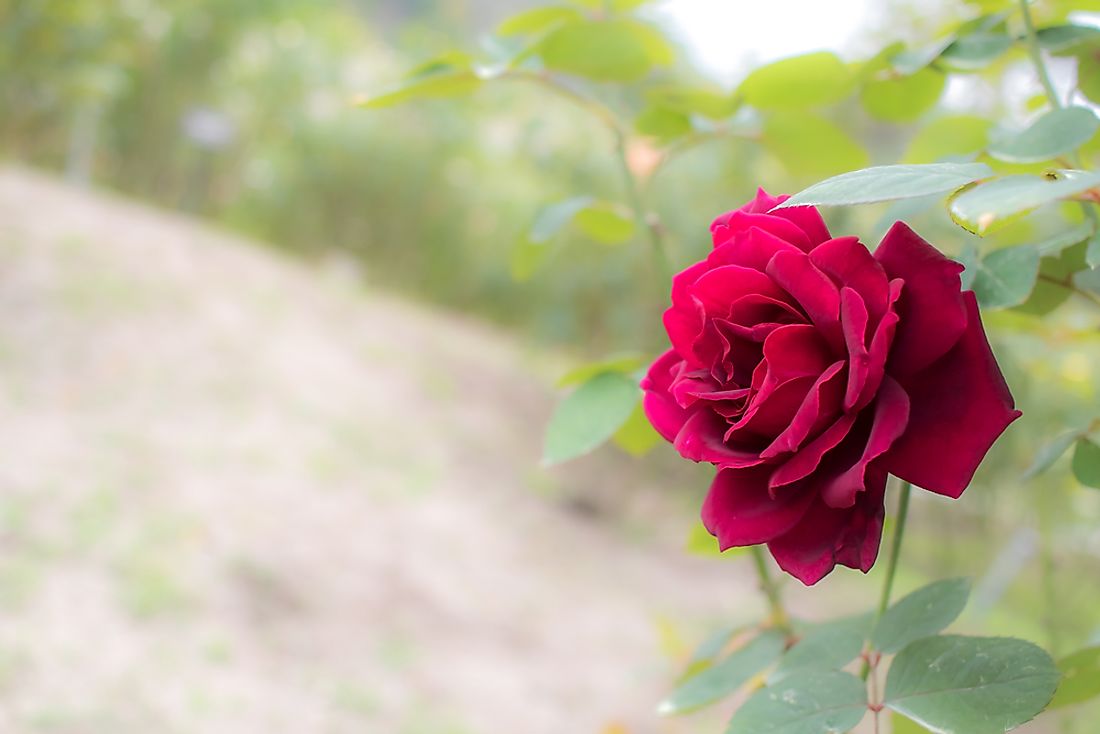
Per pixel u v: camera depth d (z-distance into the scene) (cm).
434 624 274
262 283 495
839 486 53
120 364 357
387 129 645
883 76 70
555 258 555
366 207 650
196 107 614
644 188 77
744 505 55
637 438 71
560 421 66
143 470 298
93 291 402
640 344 480
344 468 341
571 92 73
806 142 73
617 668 267
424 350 501
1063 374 123
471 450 401
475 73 69
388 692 235
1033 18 68
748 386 55
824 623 68
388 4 862
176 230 532
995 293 61
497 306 659
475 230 664
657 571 346
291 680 229
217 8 587
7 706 195
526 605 296
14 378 329
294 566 277
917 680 57
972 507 260
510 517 357
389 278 665
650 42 73
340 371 428
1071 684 62
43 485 274
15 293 382
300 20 641
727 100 71
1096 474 65
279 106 646
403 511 329
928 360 54
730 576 351
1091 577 229
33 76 488
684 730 231
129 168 630
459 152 647
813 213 57
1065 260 65
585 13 72
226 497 298
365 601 274
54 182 551
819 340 54
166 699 209
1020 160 59
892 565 62
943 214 96
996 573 231
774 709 59
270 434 346
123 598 237
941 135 72
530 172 650
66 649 214
